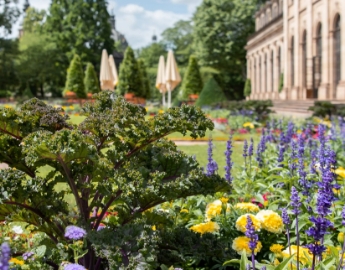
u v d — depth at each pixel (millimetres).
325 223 2361
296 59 34719
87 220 3074
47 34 60438
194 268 3436
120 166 3166
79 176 3156
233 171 8320
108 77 33094
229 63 56594
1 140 3047
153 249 2590
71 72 41062
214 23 53375
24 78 54156
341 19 26062
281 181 4539
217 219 3787
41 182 2887
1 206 2861
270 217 3373
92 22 59719
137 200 2963
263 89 47562
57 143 2633
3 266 1381
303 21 33656
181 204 4242
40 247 2934
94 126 2967
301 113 25688
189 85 37688
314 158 5195
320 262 2512
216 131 17734
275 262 3027
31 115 3168
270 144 8453
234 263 3197
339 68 27281
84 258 2975
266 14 50969
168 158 3234
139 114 3080
